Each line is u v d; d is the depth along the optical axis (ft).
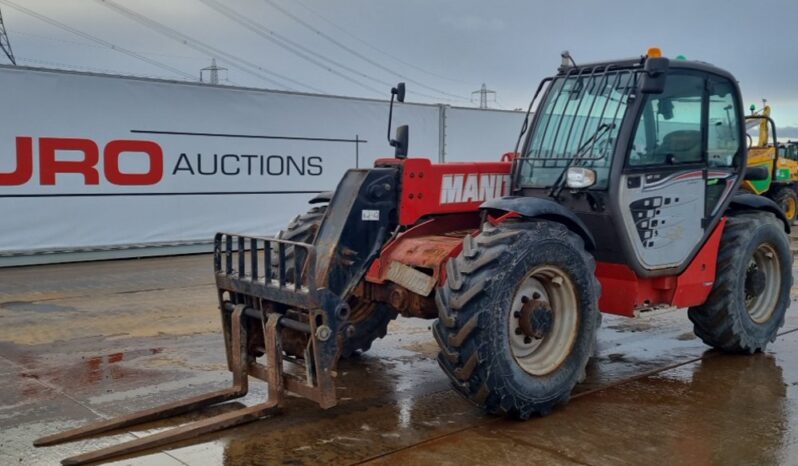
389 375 16.29
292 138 37.14
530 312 13.42
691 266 16.51
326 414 13.70
